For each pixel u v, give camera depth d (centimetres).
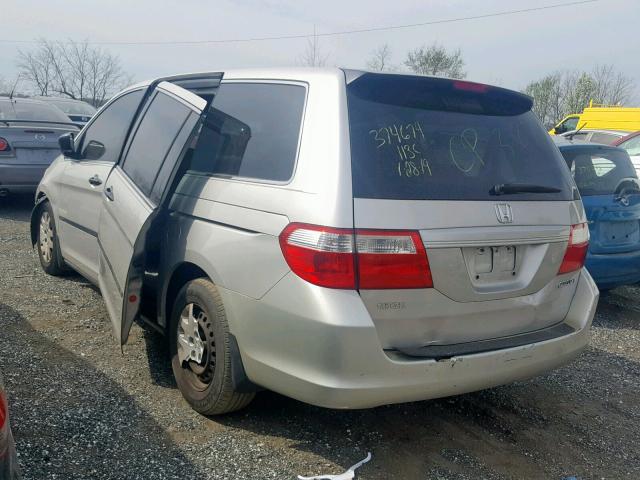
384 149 297
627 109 1619
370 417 367
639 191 603
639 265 589
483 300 307
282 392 295
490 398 410
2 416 189
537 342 324
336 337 270
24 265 620
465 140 324
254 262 301
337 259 273
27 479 276
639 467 341
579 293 362
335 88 305
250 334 304
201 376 348
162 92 408
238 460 310
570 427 379
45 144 870
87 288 556
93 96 4278
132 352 425
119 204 391
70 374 384
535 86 4512
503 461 333
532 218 326
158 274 377
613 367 481
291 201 292
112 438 318
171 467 299
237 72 378
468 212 301
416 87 321
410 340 290
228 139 356
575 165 591
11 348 413
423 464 322
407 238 282
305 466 310
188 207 356
